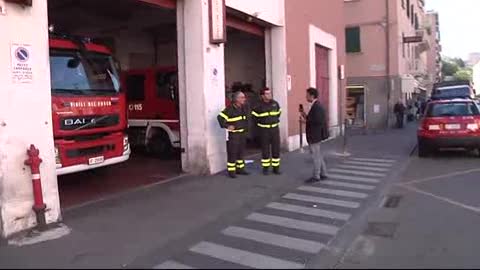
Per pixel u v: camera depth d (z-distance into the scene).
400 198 10.15
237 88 19.91
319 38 21.72
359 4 33.81
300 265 6.20
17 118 7.15
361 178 12.35
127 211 8.53
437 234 7.57
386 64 33.47
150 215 8.28
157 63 20.17
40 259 6.12
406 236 7.48
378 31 33.53
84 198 9.60
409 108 39.84
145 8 16.00
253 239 7.20
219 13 12.27
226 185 10.93
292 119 17.86
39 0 7.45
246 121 12.12
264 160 12.44
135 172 12.69
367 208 9.26
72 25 17.94
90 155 10.36
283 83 17.17
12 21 7.09
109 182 11.32
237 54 21.03
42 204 7.36
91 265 5.91
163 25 18.66
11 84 7.07
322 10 22.28
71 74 10.07
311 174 12.56
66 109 9.81
